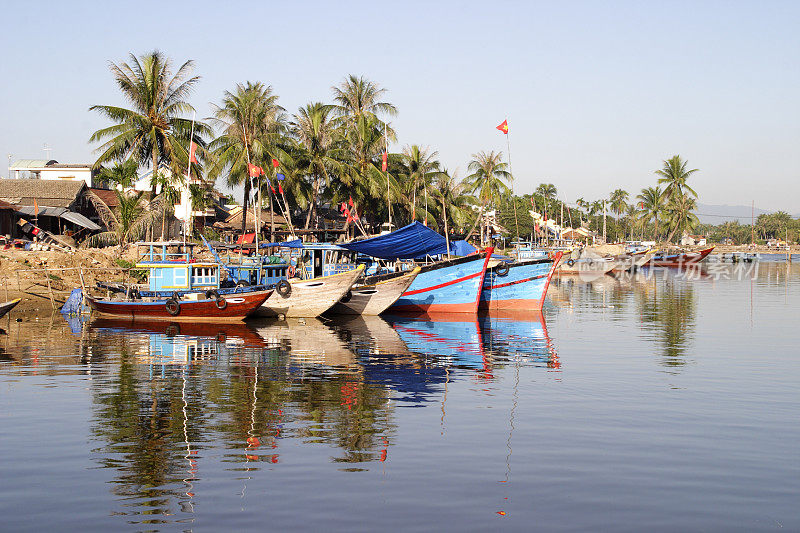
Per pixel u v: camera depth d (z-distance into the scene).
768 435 14.32
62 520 10.05
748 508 10.62
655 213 136.88
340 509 10.43
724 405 16.88
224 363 22.61
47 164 80.56
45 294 39.34
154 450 13.15
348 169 63.62
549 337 29.73
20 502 10.67
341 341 28.16
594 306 45.62
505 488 11.30
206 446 13.39
